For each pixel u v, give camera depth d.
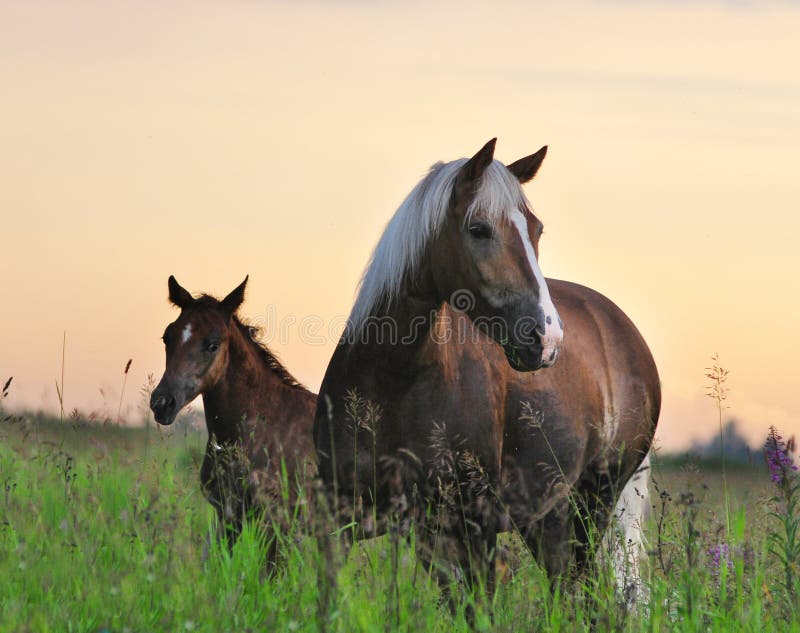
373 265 8.92
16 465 12.69
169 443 13.97
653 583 8.59
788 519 8.29
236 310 13.59
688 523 7.99
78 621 7.52
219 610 7.63
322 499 7.62
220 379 13.08
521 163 9.27
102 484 11.88
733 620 7.87
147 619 7.57
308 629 7.37
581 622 7.97
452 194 8.54
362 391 8.96
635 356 11.34
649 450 11.59
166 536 8.91
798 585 8.12
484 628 7.57
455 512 8.90
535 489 9.89
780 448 8.37
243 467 11.72
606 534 10.20
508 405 9.62
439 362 8.80
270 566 11.10
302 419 13.29
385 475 8.95
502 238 8.32
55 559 8.69
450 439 8.90
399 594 7.50
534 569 9.33
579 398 10.27
